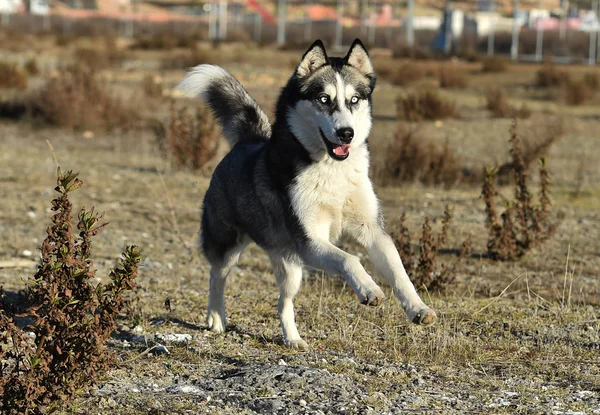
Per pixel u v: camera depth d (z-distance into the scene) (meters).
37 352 6.16
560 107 38.03
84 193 18.28
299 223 8.58
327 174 8.54
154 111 32.81
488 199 13.73
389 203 17.92
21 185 19.05
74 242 6.38
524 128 29.94
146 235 14.77
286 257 8.90
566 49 69.31
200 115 21.94
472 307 10.50
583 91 39.12
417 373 7.95
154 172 21.31
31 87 38.75
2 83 37.81
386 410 6.86
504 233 13.51
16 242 13.72
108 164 22.44
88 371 6.47
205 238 9.87
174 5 143.00
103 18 95.31
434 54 66.19
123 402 6.90
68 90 30.61
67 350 6.35
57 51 62.94
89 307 6.40
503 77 49.69
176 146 21.88
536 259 13.62
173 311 10.21
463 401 7.18
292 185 8.61
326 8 127.50
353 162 8.60
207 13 123.25
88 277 6.38
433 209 17.44
